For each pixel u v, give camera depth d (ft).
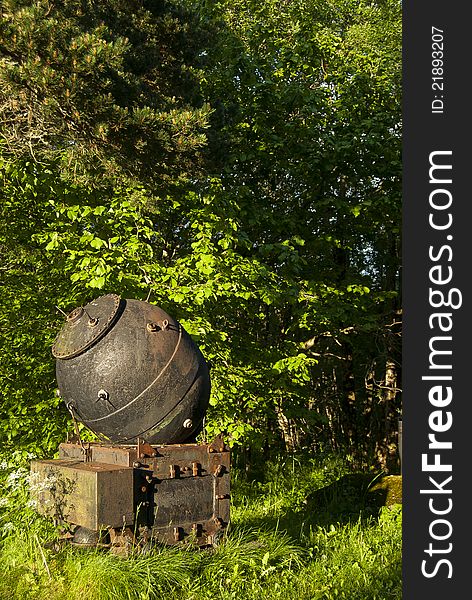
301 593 19.83
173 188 36.17
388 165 41.86
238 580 19.99
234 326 40.78
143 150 28.94
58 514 20.24
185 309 33.53
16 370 32.45
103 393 20.75
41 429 31.22
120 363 20.83
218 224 34.91
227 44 42.42
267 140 41.37
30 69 24.97
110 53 25.76
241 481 41.57
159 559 19.52
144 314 21.86
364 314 46.42
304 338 52.31
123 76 27.91
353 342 54.34
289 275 38.14
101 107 26.30
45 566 19.08
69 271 34.01
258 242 43.14
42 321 32.94
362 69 48.44
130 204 33.35
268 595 19.47
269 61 43.55
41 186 34.65
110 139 28.27
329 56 48.96
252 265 34.94
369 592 20.38
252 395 36.50
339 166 42.27
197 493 21.67
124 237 34.86
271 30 45.27
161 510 20.76
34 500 21.26
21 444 31.19
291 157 43.01
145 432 21.34
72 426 30.63
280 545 22.97
